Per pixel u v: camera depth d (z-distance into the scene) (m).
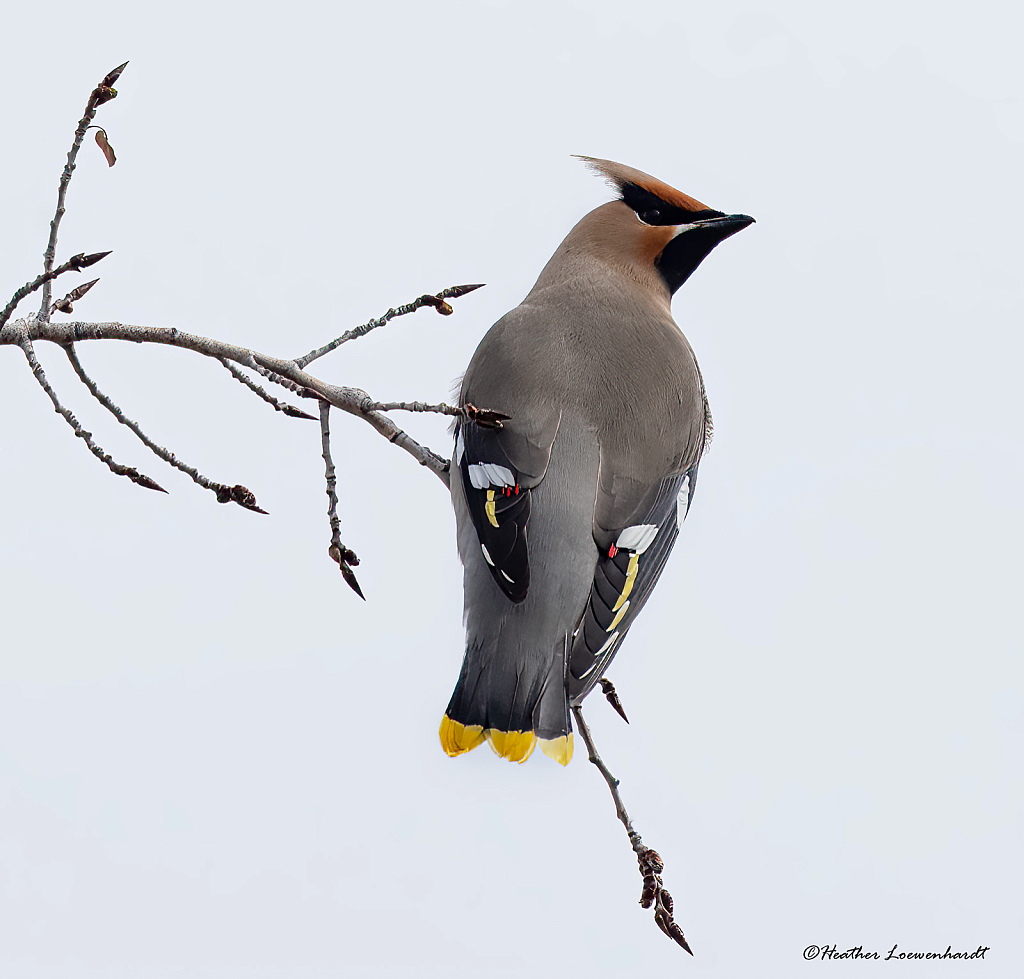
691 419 8.05
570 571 7.16
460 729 6.95
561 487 7.33
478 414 6.38
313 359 6.95
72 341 6.82
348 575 6.84
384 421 7.61
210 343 6.81
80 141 6.74
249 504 6.57
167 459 6.63
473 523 7.27
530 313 8.31
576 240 9.14
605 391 7.73
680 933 5.92
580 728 6.86
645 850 6.29
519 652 7.03
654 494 7.58
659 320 8.45
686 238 9.04
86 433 6.67
